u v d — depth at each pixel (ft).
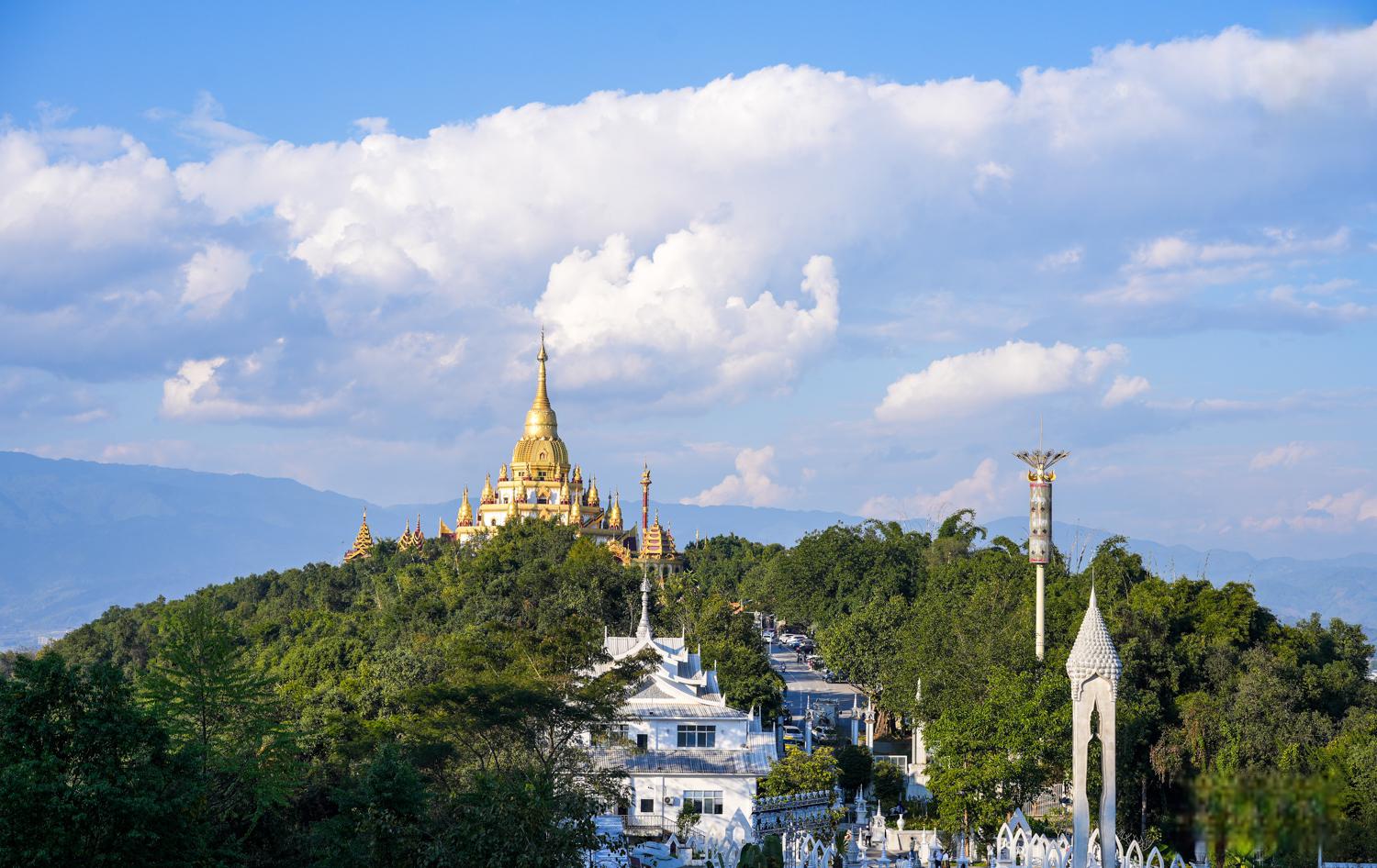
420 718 282.97
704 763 341.82
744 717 353.10
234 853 209.46
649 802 335.06
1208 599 459.73
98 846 180.24
